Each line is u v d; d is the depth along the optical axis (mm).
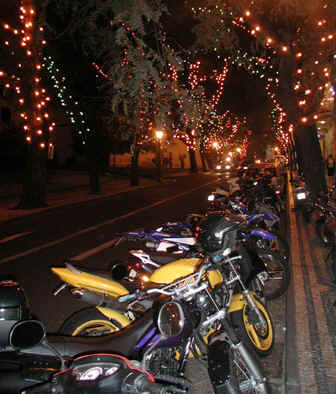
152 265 4785
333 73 7359
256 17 8898
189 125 6496
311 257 8680
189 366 4746
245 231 6664
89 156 24844
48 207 18328
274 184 14883
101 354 3061
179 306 3311
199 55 18781
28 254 9969
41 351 3225
